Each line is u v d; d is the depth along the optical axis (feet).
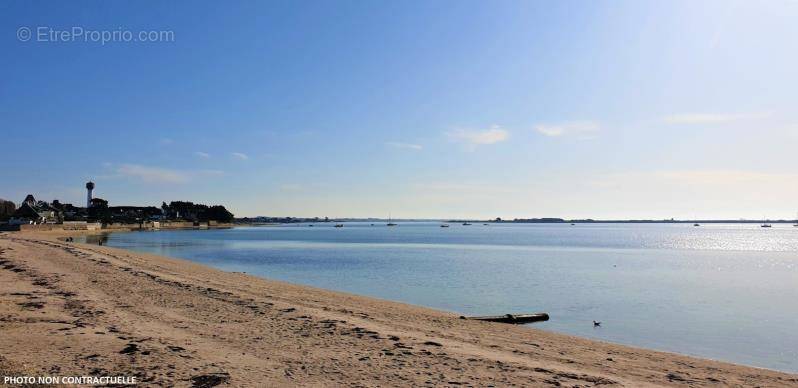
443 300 104.37
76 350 38.50
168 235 541.75
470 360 41.96
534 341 57.31
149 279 92.53
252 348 42.98
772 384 43.42
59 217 582.76
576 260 221.87
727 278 152.25
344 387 33.12
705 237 598.75
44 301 61.93
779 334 74.43
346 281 137.18
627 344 67.62
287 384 33.12
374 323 60.13
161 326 50.55
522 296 110.83
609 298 108.88
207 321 54.80
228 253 259.19
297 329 52.34
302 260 213.66
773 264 207.72
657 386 38.19
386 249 304.30
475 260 217.36
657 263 208.95
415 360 41.16
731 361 59.98
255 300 71.92
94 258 140.26
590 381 37.42
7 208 572.92
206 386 31.48
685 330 76.79
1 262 118.83
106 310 57.77
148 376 32.71
